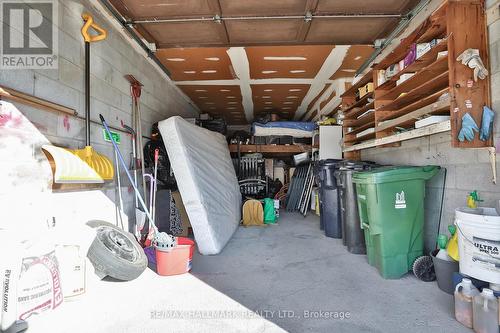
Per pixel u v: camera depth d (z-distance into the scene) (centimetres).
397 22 319
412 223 269
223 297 232
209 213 365
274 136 740
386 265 267
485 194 227
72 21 260
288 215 645
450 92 217
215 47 391
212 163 459
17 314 176
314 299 228
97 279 254
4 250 170
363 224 306
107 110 317
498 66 211
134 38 342
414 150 329
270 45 377
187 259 285
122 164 311
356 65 486
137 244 291
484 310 172
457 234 213
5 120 189
